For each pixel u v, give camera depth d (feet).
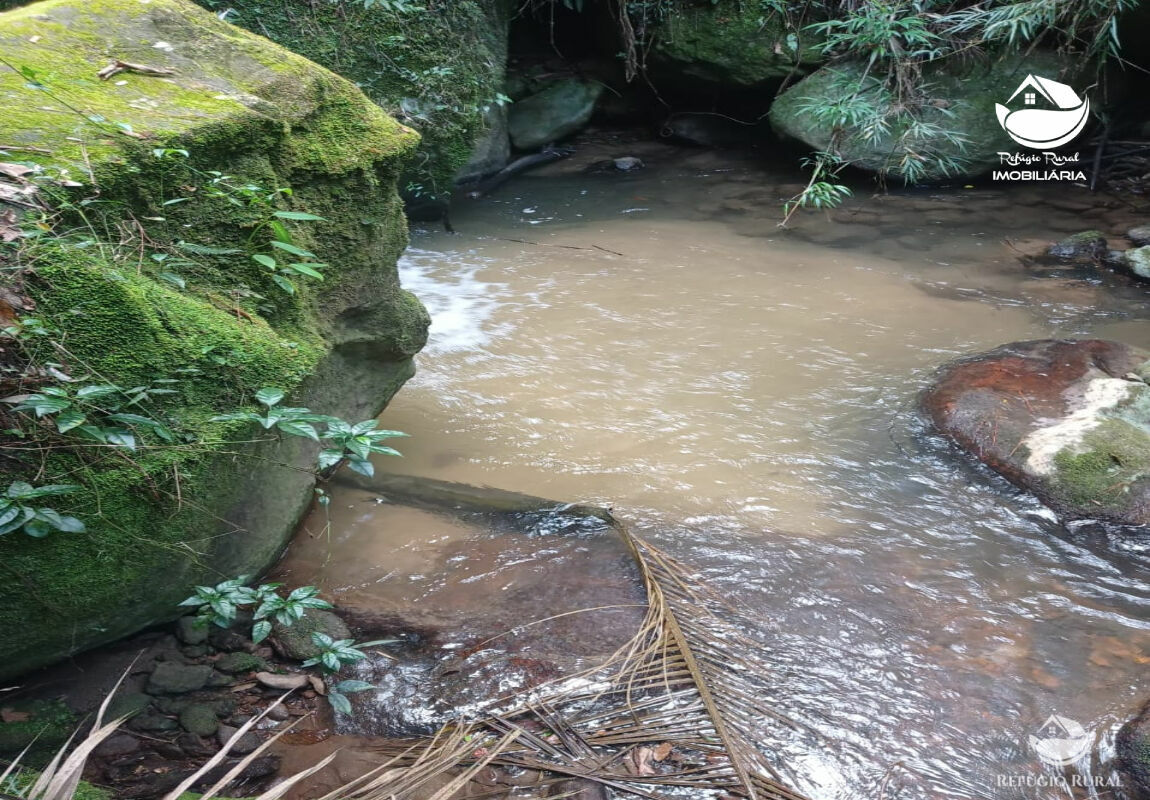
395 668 9.30
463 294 19.29
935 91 25.90
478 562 10.91
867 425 14.12
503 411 14.61
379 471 12.77
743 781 7.95
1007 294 18.95
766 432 13.96
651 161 28.81
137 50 10.36
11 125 8.85
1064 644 9.73
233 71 10.59
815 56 27.20
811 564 10.94
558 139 29.43
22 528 7.79
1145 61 26.03
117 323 8.16
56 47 10.02
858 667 9.37
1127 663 9.47
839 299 18.81
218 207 9.64
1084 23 25.00
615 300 18.90
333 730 8.59
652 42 29.07
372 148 11.19
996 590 10.58
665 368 16.02
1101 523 11.73
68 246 8.16
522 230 23.20
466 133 23.31
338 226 11.02
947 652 9.60
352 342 11.59
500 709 8.79
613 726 8.59
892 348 16.69
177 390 8.45
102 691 8.68
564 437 13.84
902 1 25.17
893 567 10.94
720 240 22.22
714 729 8.57
